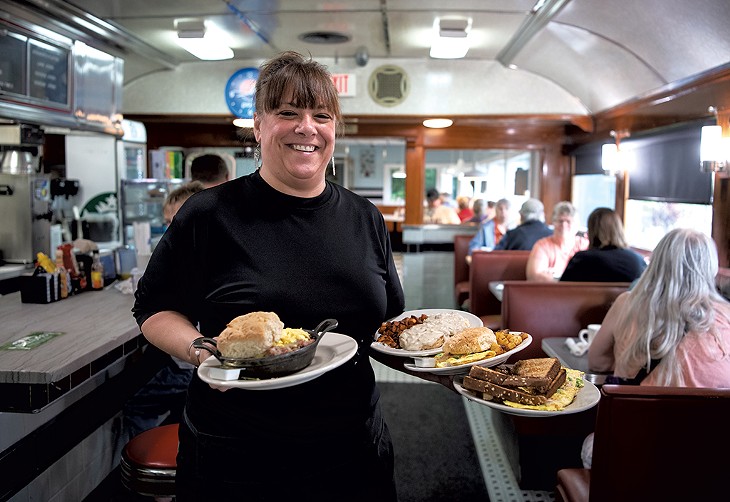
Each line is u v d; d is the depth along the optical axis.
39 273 3.26
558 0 4.45
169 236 1.50
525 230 6.01
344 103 7.11
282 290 1.48
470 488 3.33
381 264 1.68
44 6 4.32
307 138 1.44
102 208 5.65
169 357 3.15
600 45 5.07
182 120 7.18
